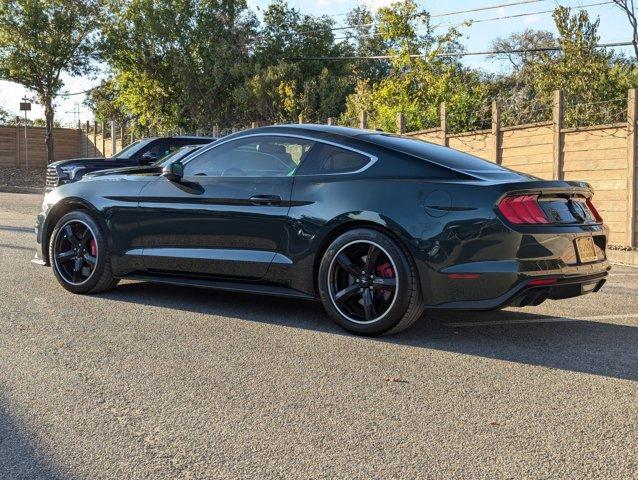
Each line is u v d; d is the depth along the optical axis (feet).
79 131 135.74
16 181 111.96
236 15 117.19
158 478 8.88
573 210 16.49
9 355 14.12
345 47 129.59
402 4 76.28
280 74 103.35
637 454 9.85
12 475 8.89
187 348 14.99
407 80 72.02
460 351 15.34
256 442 10.06
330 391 12.37
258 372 13.39
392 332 16.39
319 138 17.78
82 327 16.62
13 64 111.24
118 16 115.34
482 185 15.43
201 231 18.67
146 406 11.42
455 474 9.13
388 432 10.52
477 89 61.72
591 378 13.47
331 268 16.65
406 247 15.74
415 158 16.52
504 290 15.12
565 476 9.12
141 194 19.67
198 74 114.83
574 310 20.58
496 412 11.47
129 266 20.02
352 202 16.43
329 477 8.98
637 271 31.01
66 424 10.60
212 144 19.26
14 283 22.02
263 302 20.34
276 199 17.49
